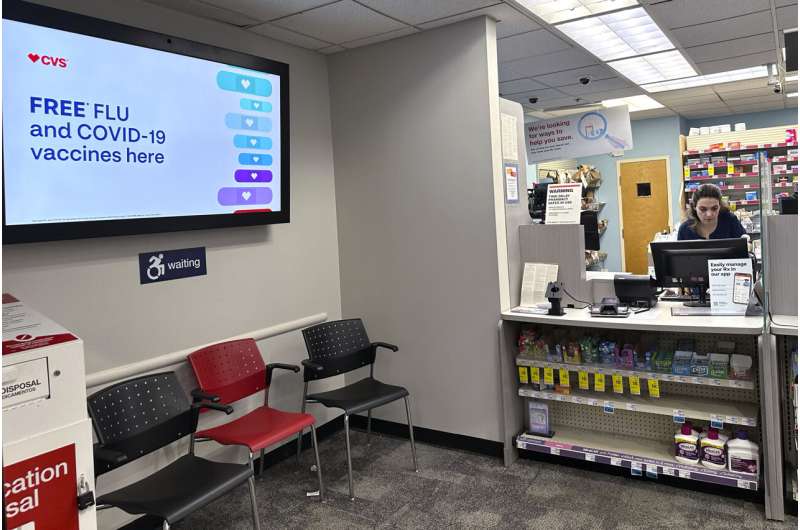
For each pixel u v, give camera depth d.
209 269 3.06
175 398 2.58
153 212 2.63
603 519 2.66
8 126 2.10
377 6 3.00
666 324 2.70
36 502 1.42
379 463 3.39
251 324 3.31
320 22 3.19
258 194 3.12
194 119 2.74
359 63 3.73
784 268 2.62
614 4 3.41
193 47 2.68
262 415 2.97
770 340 2.46
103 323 2.60
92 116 2.35
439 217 3.50
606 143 4.40
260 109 3.06
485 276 3.36
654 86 6.11
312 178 3.74
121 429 2.35
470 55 3.30
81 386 1.51
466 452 3.50
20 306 1.75
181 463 2.47
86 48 2.29
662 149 8.84
